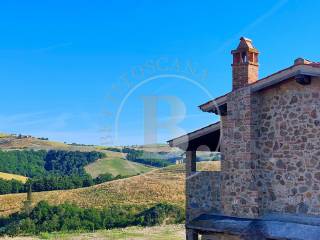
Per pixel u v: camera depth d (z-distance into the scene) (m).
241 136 14.09
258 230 13.04
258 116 13.99
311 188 12.70
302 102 12.97
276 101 13.59
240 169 14.10
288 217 13.06
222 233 14.45
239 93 14.20
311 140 12.74
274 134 13.59
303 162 12.91
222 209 14.64
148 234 33.78
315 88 12.68
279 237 12.38
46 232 44.38
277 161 13.49
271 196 13.59
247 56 14.84
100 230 43.19
